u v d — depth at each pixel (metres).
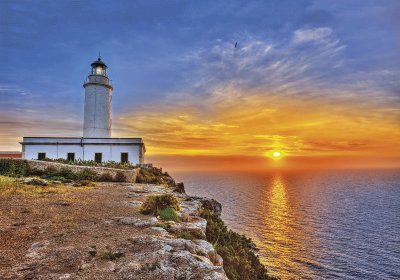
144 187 22.52
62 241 7.43
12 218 9.79
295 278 48.88
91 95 46.78
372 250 74.00
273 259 58.38
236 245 15.81
